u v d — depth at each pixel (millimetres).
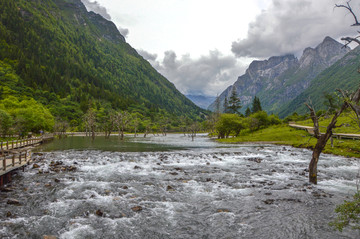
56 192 18859
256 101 178750
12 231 12133
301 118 129500
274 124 124938
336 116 20000
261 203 16578
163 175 25359
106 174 25734
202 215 14508
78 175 25094
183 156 40344
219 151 48844
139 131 191375
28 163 30016
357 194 11531
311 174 22266
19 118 84750
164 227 12898
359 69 13625
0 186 20328
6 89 165250
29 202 16469
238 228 12773
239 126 94500
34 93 195500
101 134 150750
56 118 145375
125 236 11906
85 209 15281
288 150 50656
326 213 14758
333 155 42344
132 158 37625
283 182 22625
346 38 11852
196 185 21312
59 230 12414
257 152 47000
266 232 12312
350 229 12539
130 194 18500
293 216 14305
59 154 42031
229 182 22500
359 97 15461
